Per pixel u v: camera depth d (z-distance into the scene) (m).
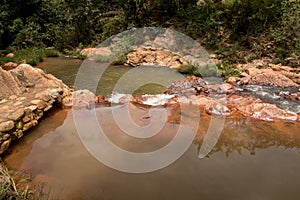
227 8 11.57
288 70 8.09
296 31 9.39
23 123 4.24
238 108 5.43
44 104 4.93
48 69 9.66
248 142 4.14
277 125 4.73
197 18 11.77
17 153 3.74
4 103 4.68
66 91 5.96
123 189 3.04
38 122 4.68
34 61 10.38
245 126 4.68
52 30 14.41
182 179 3.22
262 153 3.83
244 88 7.12
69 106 5.43
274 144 4.09
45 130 4.44
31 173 3.30
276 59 9.02
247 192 2.99
